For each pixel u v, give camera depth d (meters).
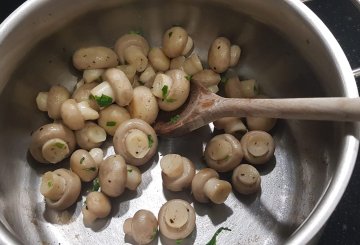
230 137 0.22
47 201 0.22
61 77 0.24
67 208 0.22
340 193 0.16
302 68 0.22
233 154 0.22
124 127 0.22
